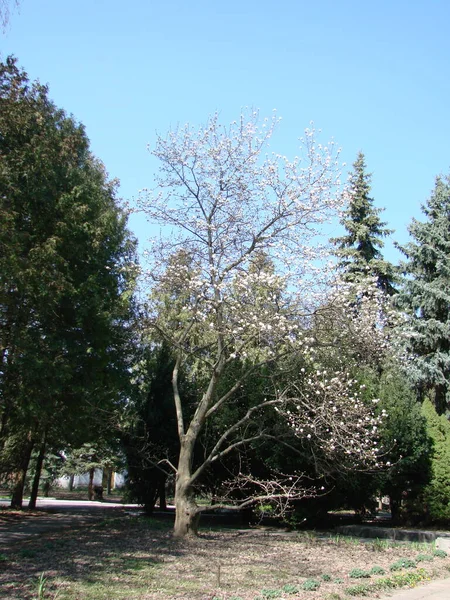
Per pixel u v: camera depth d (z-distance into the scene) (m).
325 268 13.30
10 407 14.40
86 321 14.56
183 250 14.12
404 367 17.62
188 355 14.46
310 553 11.06
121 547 10.95
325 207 13.55
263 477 17.03
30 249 12.94
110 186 18.64
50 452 25.47
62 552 10.18
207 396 13.49
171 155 14.09
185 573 8.61
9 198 12.70
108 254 15.84
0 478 23.62
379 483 15.99
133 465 18.53
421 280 25.52
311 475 15.66
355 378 15.60
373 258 26.98
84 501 29.66
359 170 28.03
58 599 6.63
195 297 13.47
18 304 13.52
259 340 13.05
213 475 17.92
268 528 16.61
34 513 19.88
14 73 14.04
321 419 12.55
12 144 13.67
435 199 26.86
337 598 7.02
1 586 7.15
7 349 13.98
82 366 14.95
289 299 13.23
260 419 15.30
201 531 14.54
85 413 15.45
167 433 18.17
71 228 14.12
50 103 15.82
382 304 14.42
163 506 21.67
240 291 12.84
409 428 16.61
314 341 13.02
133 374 19.47
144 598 6.89
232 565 9.46
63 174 14.77
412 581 8.42
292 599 6.99
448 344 25.00
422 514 17.92
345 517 20.30
